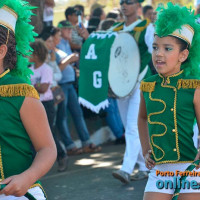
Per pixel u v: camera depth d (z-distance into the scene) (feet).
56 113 26.68
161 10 12.07
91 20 30.01
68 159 25.70
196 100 11.69
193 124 12.00
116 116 30.53
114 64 21.24
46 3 25.98
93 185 21.13
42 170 8.02
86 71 21.89
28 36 9.11
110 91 21.35
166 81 12.04
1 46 8.32
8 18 8.46
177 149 11.78
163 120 11.87
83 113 28.12
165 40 11.89
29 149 8.45
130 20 21.93
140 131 13.10
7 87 8.15
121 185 20.89
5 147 8.15
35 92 8.29
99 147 28.63
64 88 26.61
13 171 8.24
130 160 20.63
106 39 21.38
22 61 9.04
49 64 24.00
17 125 8.18
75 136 29.50
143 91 12.49
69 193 20.07
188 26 12.00
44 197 8.81
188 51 12.09
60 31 26.27
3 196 8.36
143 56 21.42
